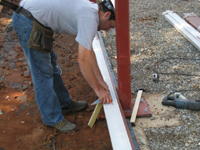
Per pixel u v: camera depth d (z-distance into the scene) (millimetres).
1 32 4730
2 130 2475
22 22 1827
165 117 2453
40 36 1854
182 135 2219
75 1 1695
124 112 2471
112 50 3986
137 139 2227
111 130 1987
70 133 2393
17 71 3551
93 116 2367
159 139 2207
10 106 2836
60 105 2609
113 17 1877
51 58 2297
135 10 5441
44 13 1762
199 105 2438
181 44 3863
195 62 3363
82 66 1802
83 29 1646
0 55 3947
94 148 2211
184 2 5590
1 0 1771
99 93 2092
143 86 3008
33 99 2947
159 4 5637
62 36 4707
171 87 2924
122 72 2176
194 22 4352
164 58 3549
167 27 4484
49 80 2182
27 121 2600
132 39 4195
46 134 2412
